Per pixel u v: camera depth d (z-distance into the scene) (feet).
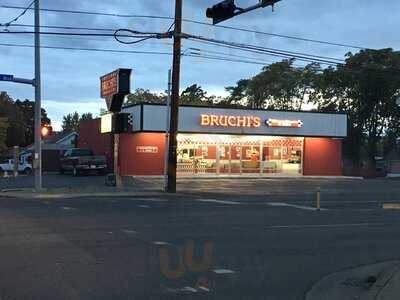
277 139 147.64
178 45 95.86
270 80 241.35
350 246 43.70
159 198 87.20
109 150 148.97
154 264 34.22
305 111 147.64
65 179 127.75
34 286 28.04
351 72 209.05
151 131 131.34
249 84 253.03
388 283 29.89
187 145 138.31
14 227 49.01
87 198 85.35
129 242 42.06
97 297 26.23
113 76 101.91
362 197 91.86
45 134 97.19
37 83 95.66
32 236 43.96
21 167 182.29
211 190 103.09
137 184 112.57
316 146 151.64
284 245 43.19
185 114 135.03
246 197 90.12
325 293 28.73
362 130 212.84
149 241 42.75
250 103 251.39
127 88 100.01
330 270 34.60
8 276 30.17
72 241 41.91
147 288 28.22
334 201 83.87
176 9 95.20
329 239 46.91
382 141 223.51
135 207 69.56
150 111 131.03
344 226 55.21
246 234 48.11
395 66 204.13
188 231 48.85
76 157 142.82
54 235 44.68
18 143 320.70
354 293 28.78
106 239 43.21
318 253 40.34
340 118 151.84
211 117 137.28
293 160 149.48
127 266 33.37
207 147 140.26
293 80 235.81
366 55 206.69
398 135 211.41
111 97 102.37
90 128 168.66
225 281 30.53
